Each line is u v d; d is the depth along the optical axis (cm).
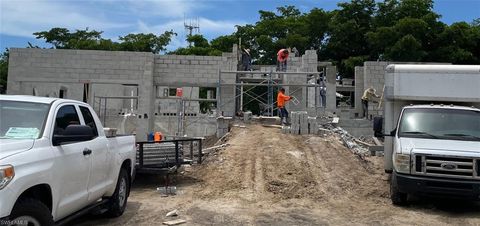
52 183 554
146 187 1170
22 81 2284
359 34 4984
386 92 1138
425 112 1052
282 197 1053
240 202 995
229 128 2027
